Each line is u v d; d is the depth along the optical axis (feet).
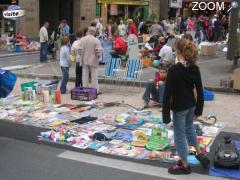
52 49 72.64
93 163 23.06
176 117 21.31
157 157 23.90
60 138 26.81
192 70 21.04
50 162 23.08
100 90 44.29
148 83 35.83
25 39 91.66
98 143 26.20
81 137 27.07
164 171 22.12
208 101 39.42
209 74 52.26
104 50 58.08
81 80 42.42
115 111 34.96
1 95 27.50
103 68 55.88
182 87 20.90
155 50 57.31
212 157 24.21
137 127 29.68
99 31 77.05
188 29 103.40
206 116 33.35
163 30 87.40
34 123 30.73
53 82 41.52
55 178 20.84
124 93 42.98
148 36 75.82
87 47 40.55
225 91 43.50
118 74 45.09
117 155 24.35
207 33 106.01
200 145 25.36
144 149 25.27
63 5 111.55
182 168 21.66
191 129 22.20
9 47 86.28
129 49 53.47
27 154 24.31
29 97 38.22
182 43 20.88
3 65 64.08
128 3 122.42
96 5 113.80
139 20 121.08
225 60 66.18
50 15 110.42
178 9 142.00
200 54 73.56
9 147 25.52
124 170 22.15
